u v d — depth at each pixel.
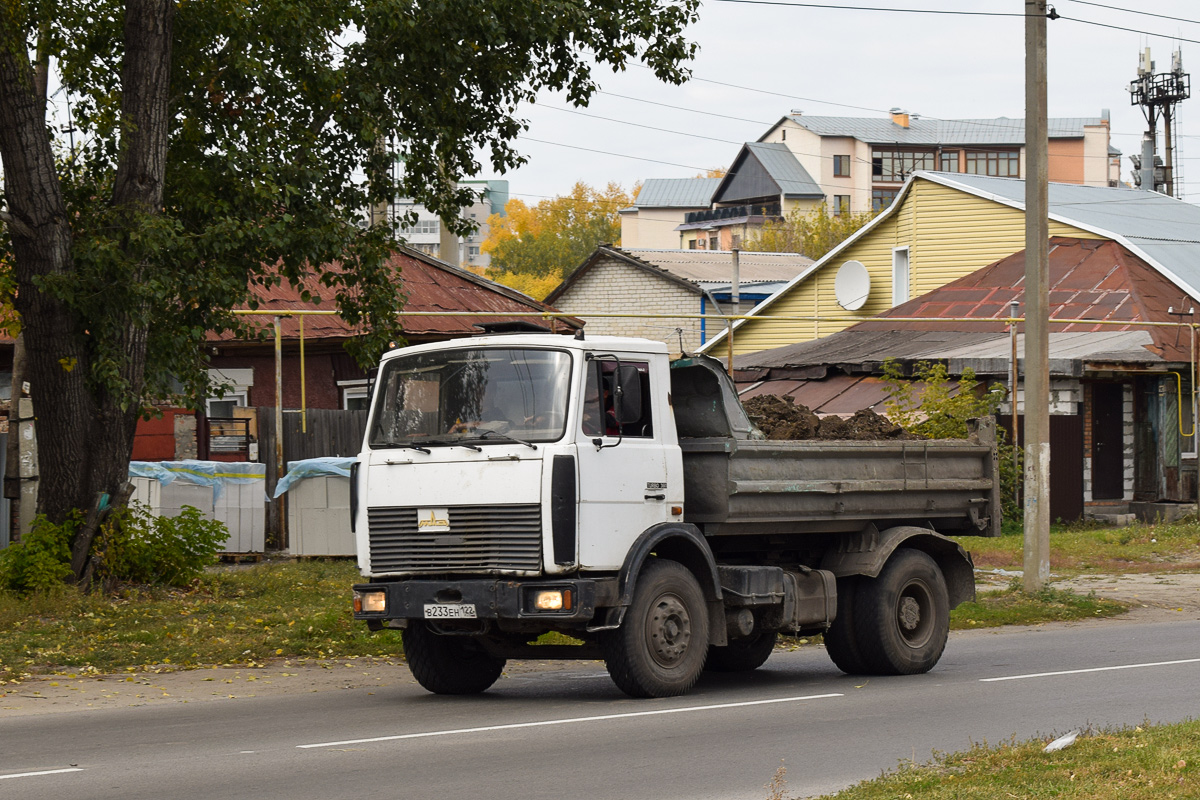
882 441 17.25
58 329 20.48
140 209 20.22
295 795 9.66
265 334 23.08
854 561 16.98
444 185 23.41
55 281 19.66
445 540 14.23
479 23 21.59
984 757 10.51
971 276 49.59
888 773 10.29
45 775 10.42
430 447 14.42
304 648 18.42
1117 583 28.19
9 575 20.47
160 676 16.47
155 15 20.47
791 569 16.62
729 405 15.71
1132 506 40.66
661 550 15.14
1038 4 24.81
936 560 18.53
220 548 23.98
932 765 10.38
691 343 69.94
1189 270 46.53
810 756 11.23
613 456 14.30
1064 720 13.11
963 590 18.56
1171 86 92.81
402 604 14.28
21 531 22.77
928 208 54.09
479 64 22.70
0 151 19.84
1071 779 9.45
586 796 9.65
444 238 39.81
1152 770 9.63
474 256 192.88
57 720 13.39
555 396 14.09
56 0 20.81
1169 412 40.91
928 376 36.69
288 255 21.94
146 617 19.75
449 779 10.23
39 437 21.06
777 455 15.82
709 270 75.19
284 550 28.50
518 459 13.94
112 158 21.75
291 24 21.03
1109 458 41.12
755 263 80.44
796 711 13.77
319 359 34.91
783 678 17.06
